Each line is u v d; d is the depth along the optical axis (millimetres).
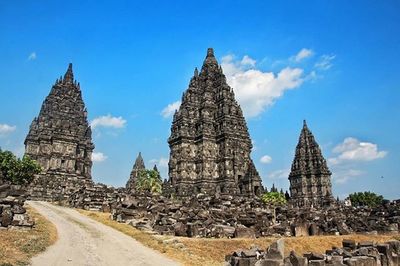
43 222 34719
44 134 108188
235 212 50969
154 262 21734
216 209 53375
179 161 104812
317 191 122062
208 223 39781
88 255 21906
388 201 74188
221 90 113688
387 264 23047
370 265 21031
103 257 21781
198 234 35312
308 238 38000
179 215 44031
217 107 113188
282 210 60125
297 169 127000
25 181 76688
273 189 107812
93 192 66125
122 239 29641
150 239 30062
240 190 99688
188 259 24562
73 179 97188
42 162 105125
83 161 112438
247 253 20359
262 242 32812
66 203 65188
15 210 29312
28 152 111688
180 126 109812
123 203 48031
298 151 129875
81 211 52969
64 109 112000
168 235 34375
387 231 49375
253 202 68625
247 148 106938
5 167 73438
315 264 18828
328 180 122812
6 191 34938
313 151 127188
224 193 89312
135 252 24438
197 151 106938
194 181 103875
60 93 114562
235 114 110812
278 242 19469
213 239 32250
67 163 102375
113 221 41719
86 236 29578
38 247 22312
